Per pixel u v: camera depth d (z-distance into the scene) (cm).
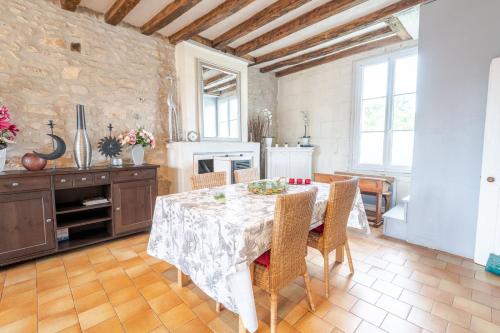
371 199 415
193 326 155
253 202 178
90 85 299
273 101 543
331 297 183
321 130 481
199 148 362
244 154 430
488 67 218
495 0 211
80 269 222
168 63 367
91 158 285
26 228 222
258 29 348
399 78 383
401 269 222
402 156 388
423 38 255
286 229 135
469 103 230
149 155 356
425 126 259
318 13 292
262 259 145
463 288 193
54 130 277
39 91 266
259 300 181
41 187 228
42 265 228
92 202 268
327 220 179
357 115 429
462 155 238
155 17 307
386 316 163
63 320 158
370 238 294
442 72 244
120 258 243
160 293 188
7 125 221
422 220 269
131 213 287
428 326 154
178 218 170
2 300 177
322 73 472
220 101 403
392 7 278
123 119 328
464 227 241
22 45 254
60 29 276
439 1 242
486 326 153
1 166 223
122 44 323
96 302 177
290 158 476
